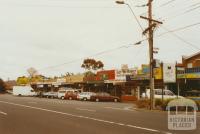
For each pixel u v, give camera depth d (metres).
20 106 34.03
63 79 78.31
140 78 50.69
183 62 48.12
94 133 14.14
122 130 15.02
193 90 42.66
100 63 99.00
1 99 55.03
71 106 34.09
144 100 32.75
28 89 83.00
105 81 59.69
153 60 30.36
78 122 18.66
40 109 29.39
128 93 55.06
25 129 15.61
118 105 37.50
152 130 14.85
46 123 18.27
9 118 21.27
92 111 26.89
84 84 70.25
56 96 66.31
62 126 16.81
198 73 40.91
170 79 34.03
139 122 18.33
